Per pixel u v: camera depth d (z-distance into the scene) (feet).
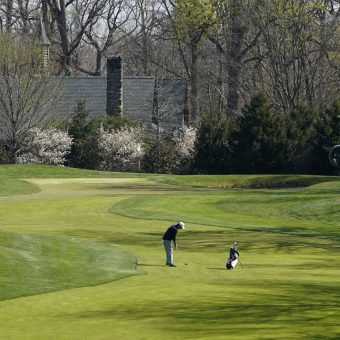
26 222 366.22
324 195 447.42
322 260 263.70
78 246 274.77
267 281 212.84
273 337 134.21
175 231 246.68
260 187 585.63
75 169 629.10
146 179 599.16
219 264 251.19
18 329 150.41
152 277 224.74
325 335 136.05
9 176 585.22
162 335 139.13
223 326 145.69
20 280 214.48
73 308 173.88
